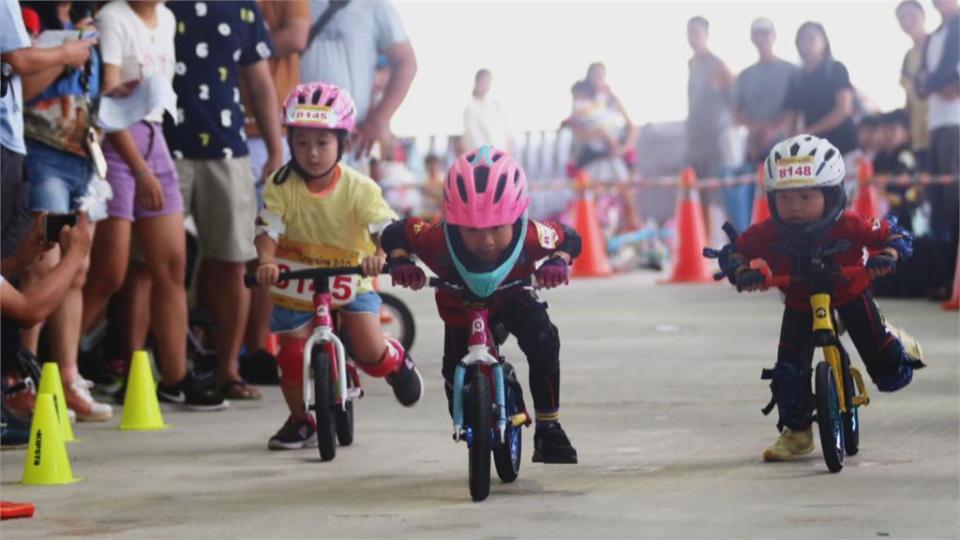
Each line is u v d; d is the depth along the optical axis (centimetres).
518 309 1638
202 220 2452
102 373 2577
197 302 2698
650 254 6500
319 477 1714
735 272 1717
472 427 1533
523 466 1752
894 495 1532
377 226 1912
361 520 1460
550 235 1599
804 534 1358
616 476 1675
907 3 4478
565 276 1574
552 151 7450
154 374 2612
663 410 2211
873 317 1750
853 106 4966
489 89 6712
